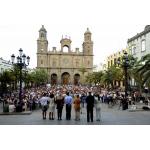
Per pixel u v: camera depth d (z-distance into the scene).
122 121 19.09
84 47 133.62
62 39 132.62
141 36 58.09
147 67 29.75
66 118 20.45
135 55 62.16
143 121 19.06
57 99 20.39
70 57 132.88
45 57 130.62
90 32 133.50
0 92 50.28
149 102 33.53
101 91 51.03
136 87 53.28
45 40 130.50
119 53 90.94
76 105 19.86
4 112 26.08
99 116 19.45
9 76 50.88
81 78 131.62
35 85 91.12
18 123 18.20
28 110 29.41
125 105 30.47
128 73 46.56
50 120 20.05
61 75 132.12
